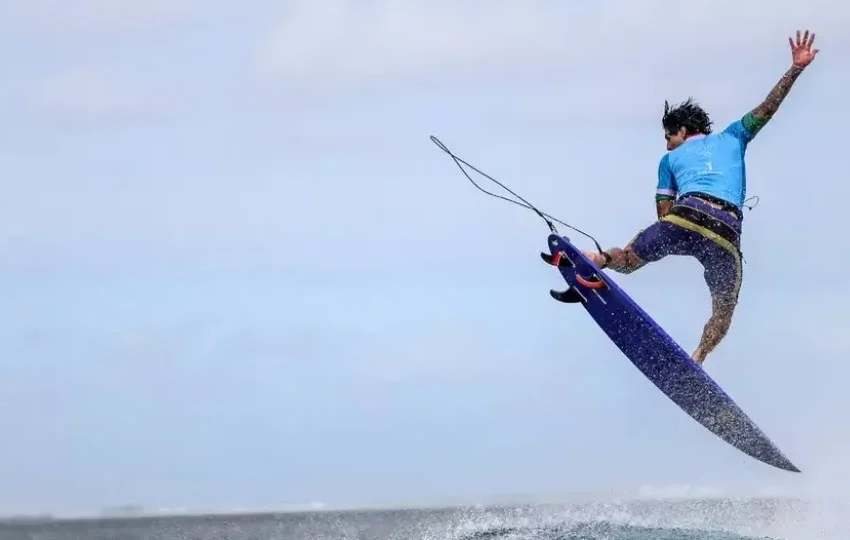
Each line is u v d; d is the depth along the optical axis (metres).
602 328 38.34
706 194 36.09
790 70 35.38
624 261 37.47
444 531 39.31
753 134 36.91
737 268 36.50
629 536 34.81
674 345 36.25
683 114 37.84
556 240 37.66
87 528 93.50
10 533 95.00
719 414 37.84
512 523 38.66
